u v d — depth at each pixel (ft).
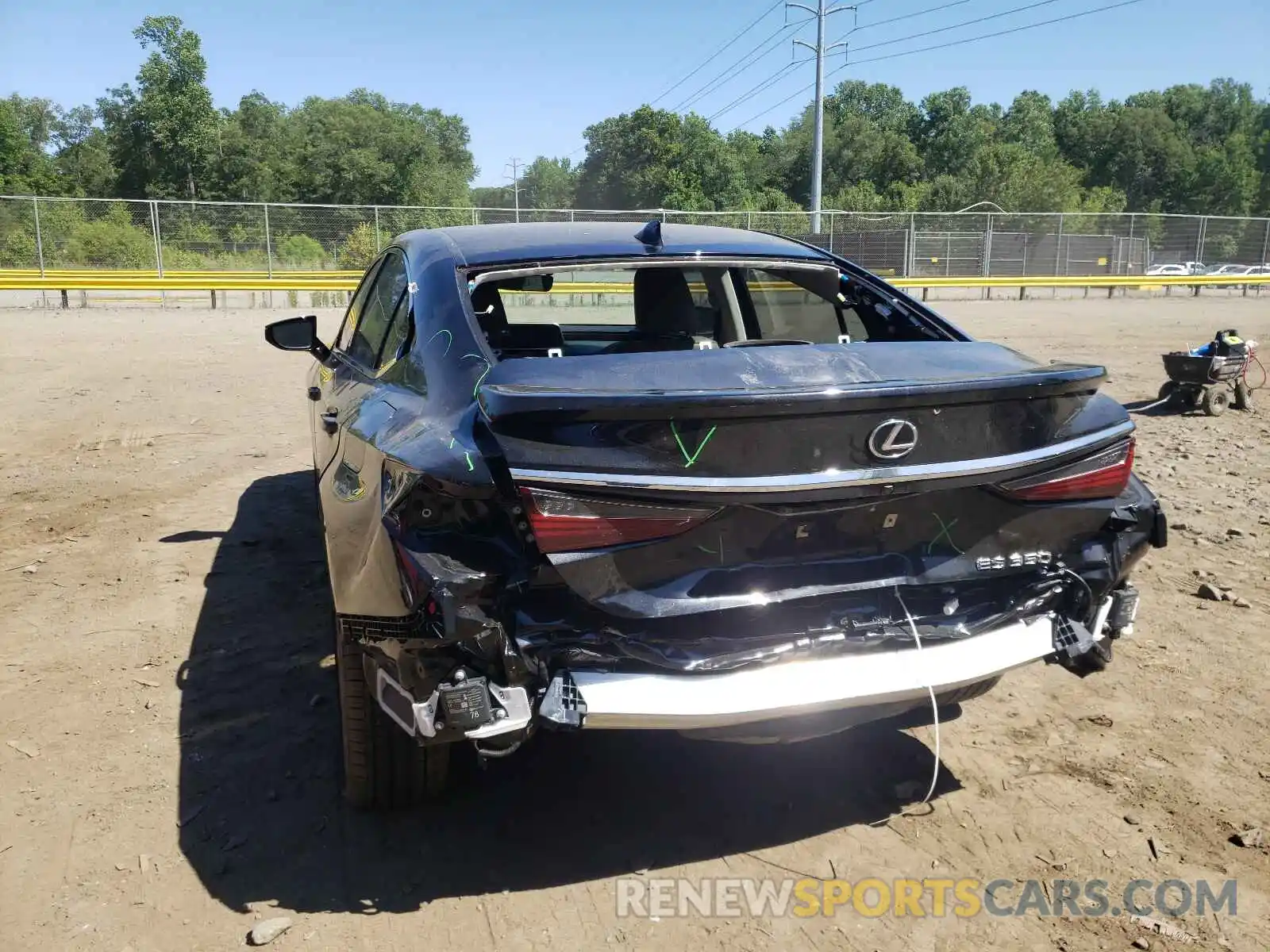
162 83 193.06
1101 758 10.74
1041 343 51.80
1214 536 18.40
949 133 269.85
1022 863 9.00
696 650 7.64
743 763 10.65
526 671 7.33
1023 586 8.73
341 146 196.65
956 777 10.39
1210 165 280.72
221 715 11.56
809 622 8.04
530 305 11.77
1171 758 10.71
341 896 8.46
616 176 232.94
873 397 7.50
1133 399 34.63
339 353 14.10
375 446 8.71
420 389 9.18
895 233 95.20
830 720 8.17
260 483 21.88
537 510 7.06
